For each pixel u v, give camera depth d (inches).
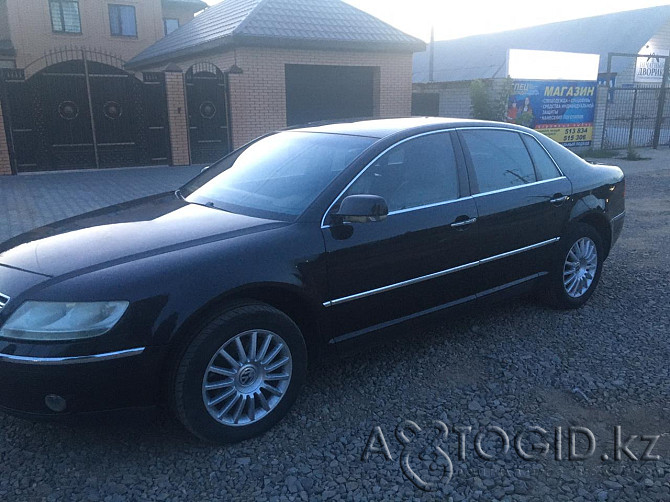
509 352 167.0
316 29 637.3
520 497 109.0
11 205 385.4
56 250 127.9
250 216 141.3
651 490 110.3
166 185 467.5
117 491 110.8
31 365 107.9
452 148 164.1
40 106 533.3
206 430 119.9
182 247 124.1
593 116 764.0
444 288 158.1
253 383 126.3
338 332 140.6
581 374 154.2
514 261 174.6
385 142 152.2
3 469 117.0
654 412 136.6
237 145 616.1
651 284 226.2
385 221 143.9
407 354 166.2
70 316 109.4
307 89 661.9
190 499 108.9
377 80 693.3
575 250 195.2
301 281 129.5
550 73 708.7
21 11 1043.3
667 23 1187.3
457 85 801.6
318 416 135.8
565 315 194.4
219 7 788.0
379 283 143.6
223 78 599.8
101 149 565.0
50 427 131.6
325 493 110.2
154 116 580.1
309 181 146.6
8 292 115.3
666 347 169.9
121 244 127.2
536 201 177.2
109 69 553.3
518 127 185.6
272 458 120.7
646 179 522.0
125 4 1129.4
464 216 158.2
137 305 111.7
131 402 114.3
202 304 116.0
